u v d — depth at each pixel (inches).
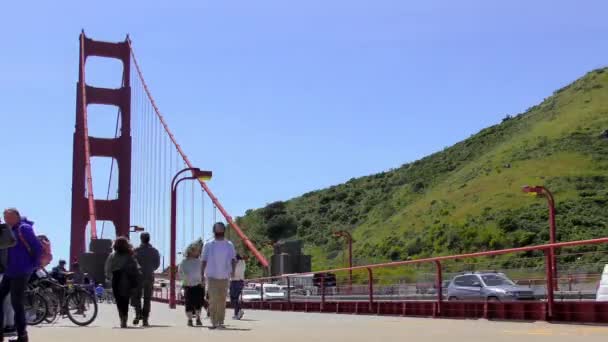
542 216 3184.1
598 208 3149.6
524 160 4047.7
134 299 583.5
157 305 1414.9
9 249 361.1
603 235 2851.9
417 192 4598.9
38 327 527.2
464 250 3196.4
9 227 355.3
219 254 519.8
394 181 5054.1
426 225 3722.9
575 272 696.4
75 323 571.5
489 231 3179.1
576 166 3693.4
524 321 562.6
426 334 413.7
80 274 890.7
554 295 587.5
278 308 1184.8
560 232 2965.1
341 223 4638.3
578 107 4623.5
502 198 3565.5
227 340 377.7
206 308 736.3
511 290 799.1
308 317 766.5
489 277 887.7
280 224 4687.5
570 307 523.5
